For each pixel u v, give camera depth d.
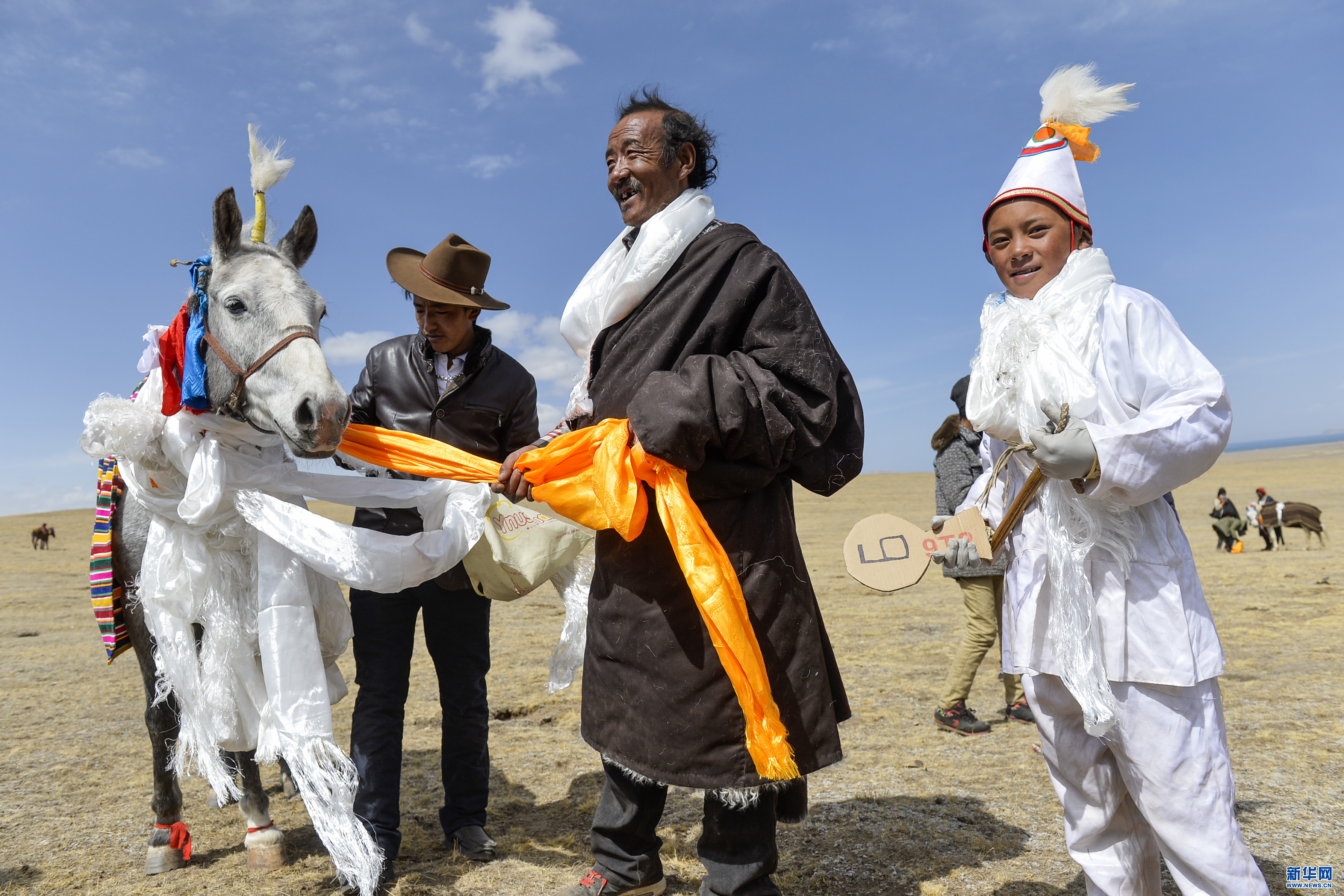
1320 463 94.69
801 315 2.36
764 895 2.40
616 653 2.42
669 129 2.61
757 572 2.32
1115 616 2.05
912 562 2.42
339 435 2.82
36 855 3.52
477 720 3.53
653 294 2.50
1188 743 2.03
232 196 3.05
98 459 3.13
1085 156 2.42
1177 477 1.96
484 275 3.57
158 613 3.05
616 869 2.62
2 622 12.23
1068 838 2.33
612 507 2.22
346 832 2.82
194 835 3.79
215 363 2.99
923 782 4.11
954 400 5.48
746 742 2.27
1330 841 3.15
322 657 3.12
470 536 3.07
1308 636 7.54
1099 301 2.15
